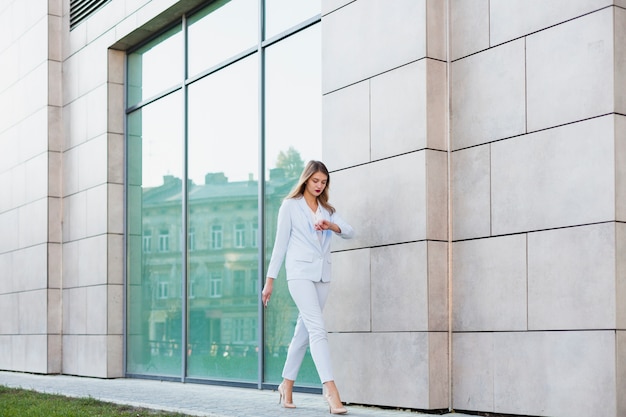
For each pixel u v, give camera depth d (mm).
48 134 11930
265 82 8648
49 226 11844
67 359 11656
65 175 11930
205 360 9352
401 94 6449
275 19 8539
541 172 5602
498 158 5918
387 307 6453
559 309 5410
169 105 10281
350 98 6969
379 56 6691
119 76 11109
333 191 7086
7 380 10719
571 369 5305
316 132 7879
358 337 6723
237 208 8984
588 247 5250
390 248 6457
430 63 6281
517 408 5652
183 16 10016
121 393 8367
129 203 10961
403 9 6480
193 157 9797
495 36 6000
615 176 5133
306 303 6230
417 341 6156
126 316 10836
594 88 5285
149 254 10484
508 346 5742
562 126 5477
